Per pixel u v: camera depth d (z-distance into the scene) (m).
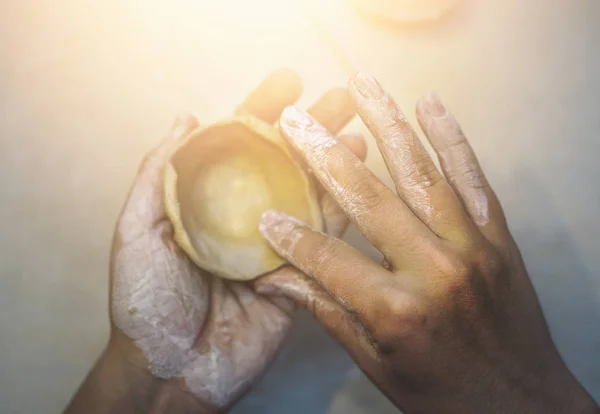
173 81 0.43
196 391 0.35
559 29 0.45
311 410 0.41
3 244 0.41
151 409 0.35
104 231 0.42
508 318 0.32
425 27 0.44
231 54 0.43
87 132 0.42
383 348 0.31
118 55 0.43
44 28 0.43
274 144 0.34
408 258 0.31
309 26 0.44
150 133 0.42
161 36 0.43
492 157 0.44
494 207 0.35
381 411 0.41
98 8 0.43
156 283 0.34
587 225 0.43
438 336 0.31
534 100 0.44
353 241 0.41
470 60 0.44
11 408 0.41
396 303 0.30
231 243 0.35
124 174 0.42
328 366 0.41
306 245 0.32
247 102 0.37
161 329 0.35
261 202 0.36
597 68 0.44
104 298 0.42
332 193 0.33
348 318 0.33
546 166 0.44
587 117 0.44
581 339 0.43
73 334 0.41
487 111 0.44
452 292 0.30
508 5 0.45
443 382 0.31
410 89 0.44
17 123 0.42
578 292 0.43
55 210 0.42
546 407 0.33
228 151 0.35
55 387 0.41
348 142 0.36
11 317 0.41
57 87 0.42
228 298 0.36
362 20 0.44
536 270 0.43
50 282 0.41
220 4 0.43
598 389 0.43
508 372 0.32
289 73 0.37
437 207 0.32
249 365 0.35
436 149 0.35
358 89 0.33
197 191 0.35
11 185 0.42
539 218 0.43
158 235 0.34
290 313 0.36
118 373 0.35
